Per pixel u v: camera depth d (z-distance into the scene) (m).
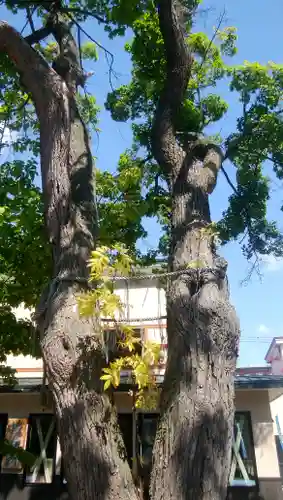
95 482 2.67
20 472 9.27
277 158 8.31
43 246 6.70
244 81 8.30
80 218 3.85
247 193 8.38
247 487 8.66
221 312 3.20
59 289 3.39
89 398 2.93
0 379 9.34
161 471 2.69
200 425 2.74
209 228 3.86
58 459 9.35
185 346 3.10
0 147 7.28
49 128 4.40
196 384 2.90
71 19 6.09
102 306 3.21
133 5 5.80
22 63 4.81
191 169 4.49
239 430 9.14
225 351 3.09
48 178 4.14
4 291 7.40
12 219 6.31
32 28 6.12
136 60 7.46
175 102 5.23
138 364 3.18
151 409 3.37
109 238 5.75
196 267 3.48
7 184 6.73
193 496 2.54
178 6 5.51
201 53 8.42
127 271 3.44
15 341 7.51
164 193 8.50
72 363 3.02
